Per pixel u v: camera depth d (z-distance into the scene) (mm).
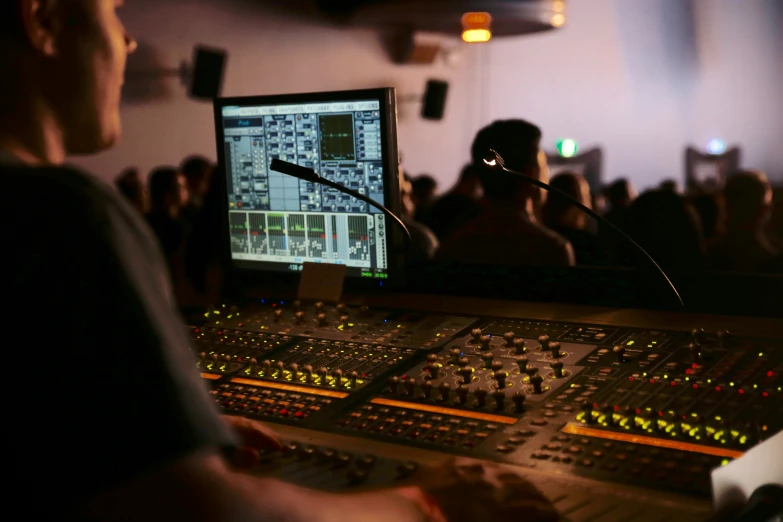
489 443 1095
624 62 12273
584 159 11461
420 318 1688
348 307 1831
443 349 1486
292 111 1924
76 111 736
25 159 701
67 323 604
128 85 7570
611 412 1104
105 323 610
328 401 1307
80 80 731
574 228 3234
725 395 1134
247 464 982
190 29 8047
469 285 1875
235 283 2104
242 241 2074
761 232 3283
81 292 609
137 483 600
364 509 724
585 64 12125
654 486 940
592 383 1243
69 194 630
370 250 1864
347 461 1074
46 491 595
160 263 691
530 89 11820
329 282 1892
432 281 1924
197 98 7910
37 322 602
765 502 909
